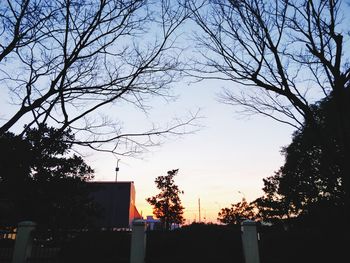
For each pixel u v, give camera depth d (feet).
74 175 61.21
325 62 25.25
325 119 30.89
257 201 105.19
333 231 41.19
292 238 39.58
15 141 22.00
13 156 22.03
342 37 24.27
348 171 24.76
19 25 19.40
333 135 29.12
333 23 24.59
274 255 38.09
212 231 44.37
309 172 63.82
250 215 139.54
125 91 21.21
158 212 112.27
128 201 86.74
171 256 39.75
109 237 40.96
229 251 39.81
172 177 112.78
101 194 87.25
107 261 37.04
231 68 26.73
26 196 48.75
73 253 38.60
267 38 26.00
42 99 19.45
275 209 98.07
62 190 56.85
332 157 26.45
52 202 55.83
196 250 40.27
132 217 94.38
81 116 21.15
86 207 63.41
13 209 51.16
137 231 30.12
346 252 37.42
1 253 33.63
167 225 111.04
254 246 28.17
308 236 39.88
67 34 20.25
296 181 72.59
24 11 19.33
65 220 56.54
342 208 43.37
